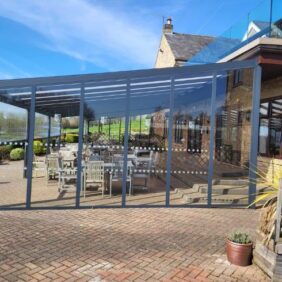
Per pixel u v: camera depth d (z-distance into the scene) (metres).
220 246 5.80
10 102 12.11
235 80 10.60
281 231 4.76
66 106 13.13
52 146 16.58
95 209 8.16
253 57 9.15
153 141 11.79
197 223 7.16
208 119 11.98
